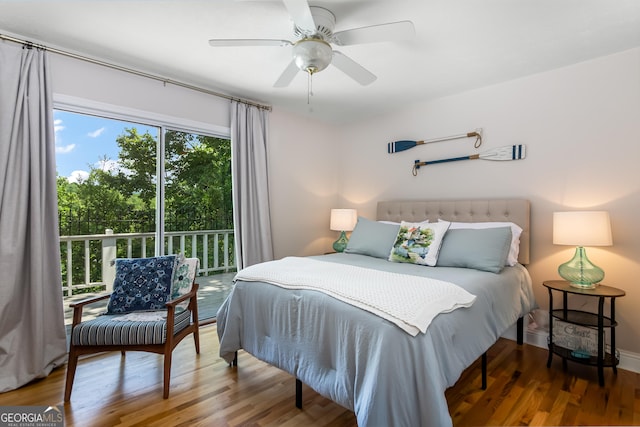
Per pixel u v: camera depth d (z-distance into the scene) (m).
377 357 1.32
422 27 2.02
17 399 1.88
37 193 2.13
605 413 1.75
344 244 3.79
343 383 1.45
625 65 2.31
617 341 2.33
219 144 3.33
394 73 2.72
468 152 3.13
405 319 1.35
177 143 3.04
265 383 2.07
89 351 1.90
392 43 2.21
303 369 1.66
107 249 2.69
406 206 3.51
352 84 2.98
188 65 2.61
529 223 2.72
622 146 2.32
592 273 2.20
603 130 2.40
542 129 2.69
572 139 2.54
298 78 2.84
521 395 1.92
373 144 3.99
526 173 2.77
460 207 3.08
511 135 2.85
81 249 2.57
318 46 1.80
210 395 1.92
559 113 2.60
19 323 2.06
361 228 3.28
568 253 2.55
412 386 1.28
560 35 2.11
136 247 2.82
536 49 2.30
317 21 1.81
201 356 2.45
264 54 2.42
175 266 2.42
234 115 3.26
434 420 1.23
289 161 3.84
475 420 1.68
